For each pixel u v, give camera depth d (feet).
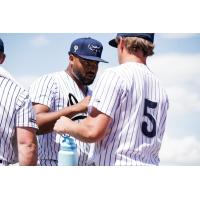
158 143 6.35
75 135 5.92
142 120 6.09
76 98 8.92
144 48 6.30
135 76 6.07
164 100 6.44
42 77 8.85
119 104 5.93
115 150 5.98
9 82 6.18
